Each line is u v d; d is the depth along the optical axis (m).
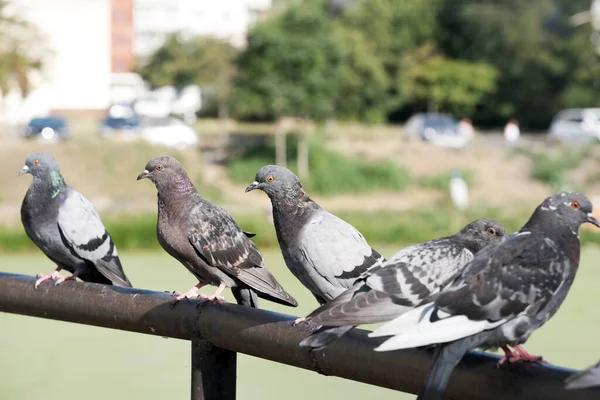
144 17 66.44
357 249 5.09
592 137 41.78
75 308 4.26
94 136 37.38
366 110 46.16
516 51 60.56
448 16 60.88
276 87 32.31
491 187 34.84
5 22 37.88
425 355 3.10
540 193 34.72
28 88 39.31
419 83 57.47
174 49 52.59
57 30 52.94
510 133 44.03
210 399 3.93
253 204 30.62
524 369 2.90
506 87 61.25
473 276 3.29
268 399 9.68
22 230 21.77
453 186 30.69
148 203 30.72
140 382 10.17
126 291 4.13
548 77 61.38
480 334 3.20
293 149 34.59
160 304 3.96
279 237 5.24
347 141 39.78
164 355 11.53
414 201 33.06
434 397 2.92
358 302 3.46
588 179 35.66
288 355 3.48
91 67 53.47
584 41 59.56
